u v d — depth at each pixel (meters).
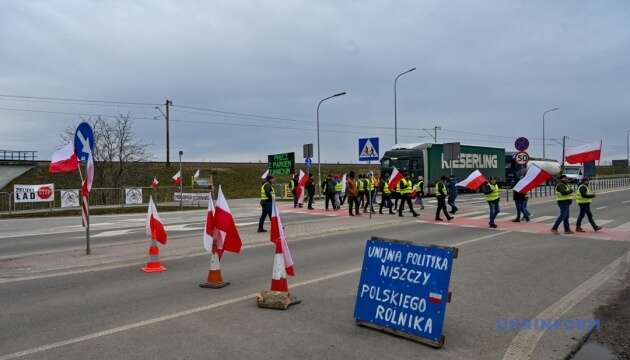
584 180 14.82
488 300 6.84
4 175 42.53
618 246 11.90
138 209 26.42
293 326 5.68
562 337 5.32
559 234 14.24
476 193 41.38
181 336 5.34
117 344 5.11
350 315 6.11
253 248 11.66
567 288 7.55
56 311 6.34
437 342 4.95
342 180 26.64
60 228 17.34
